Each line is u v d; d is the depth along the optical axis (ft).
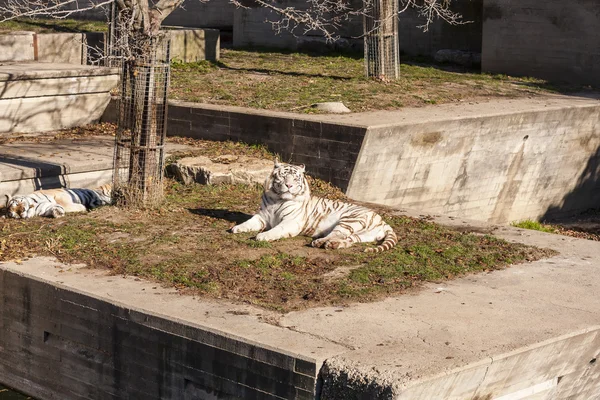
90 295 34.17
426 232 44.27
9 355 38.04
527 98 72.23
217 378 30.66
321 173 55.26
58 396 36.37
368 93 69.56
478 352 29.01
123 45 44.34
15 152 54.60
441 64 92.53
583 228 65.67
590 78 81.97
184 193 50.60
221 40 109.40
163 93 45.98
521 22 85.15
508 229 45.78
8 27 94.27
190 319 31.50
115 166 46.83
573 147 68.28
